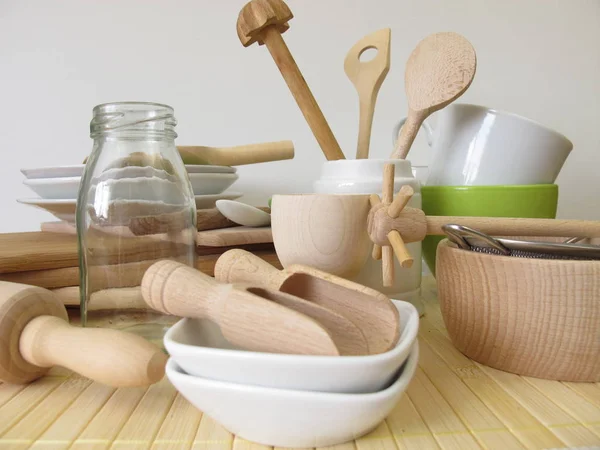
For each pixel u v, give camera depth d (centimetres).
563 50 72
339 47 70
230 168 57
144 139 37
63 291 44
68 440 24
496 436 25
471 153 48
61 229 59
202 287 28
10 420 26
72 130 68
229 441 24
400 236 29
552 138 45
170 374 23
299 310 27
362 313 28
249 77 70
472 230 32
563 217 74
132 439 24
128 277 38
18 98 68
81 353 27
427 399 29
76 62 67
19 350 30
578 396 29
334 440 23
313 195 33
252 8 43
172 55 68
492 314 32
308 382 21
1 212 69
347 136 71
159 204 39
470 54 42
